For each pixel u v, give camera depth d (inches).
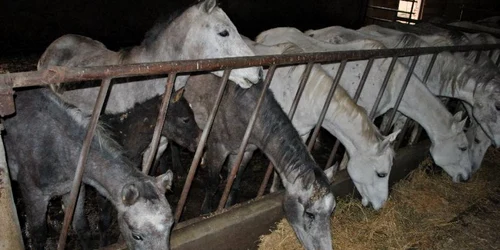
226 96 144.5
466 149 179.5
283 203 126.2
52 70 79.8
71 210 100.3
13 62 282.5
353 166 149.5
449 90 200.8
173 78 101.5
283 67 158.6
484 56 214.8
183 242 112.9
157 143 111.2
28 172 109.0
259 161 216.7
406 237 154.6
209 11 125.3
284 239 134.5
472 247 158.1
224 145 154.6
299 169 121.6
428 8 511.2
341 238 144.3
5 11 307.1
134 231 93.4
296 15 471.5
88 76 85.0
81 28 347.9
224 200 131.8
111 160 101.7
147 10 375.6
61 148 106.4
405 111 183.9
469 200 189.9
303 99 155.6
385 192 148.3
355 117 144.6
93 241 142.6
